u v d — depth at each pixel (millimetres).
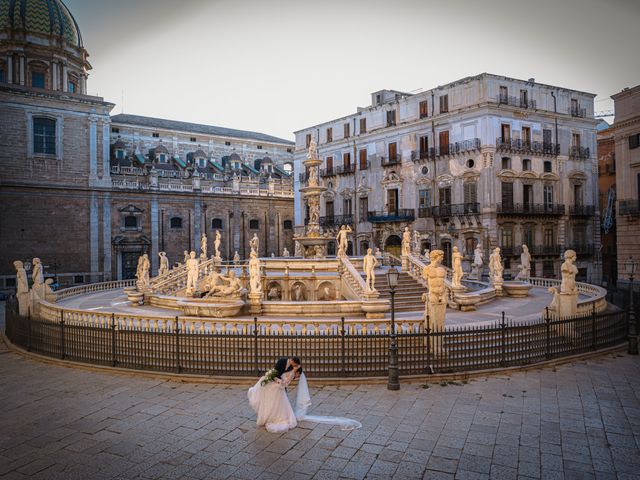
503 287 28125
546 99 47188
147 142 68375
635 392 12297
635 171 37469
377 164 53875
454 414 10891
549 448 9180
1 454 9148
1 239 46781
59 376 14297
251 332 15156
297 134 64938
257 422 10305
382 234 52906
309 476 8211
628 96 37625
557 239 47906
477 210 43969
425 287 26594
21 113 48062
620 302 24031
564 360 14953
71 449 9344
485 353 14352
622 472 8266
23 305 23344
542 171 46875
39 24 51875
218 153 75125
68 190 50344
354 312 21438
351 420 10508
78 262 50875
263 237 66500
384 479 8102
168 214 57719
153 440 9719
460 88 45562
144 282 27266
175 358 14633
